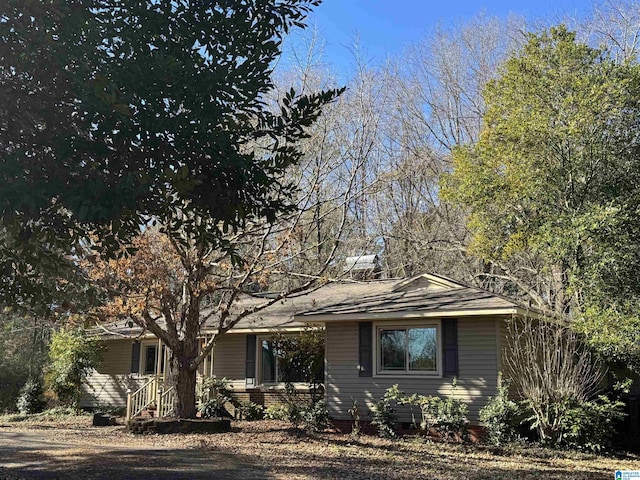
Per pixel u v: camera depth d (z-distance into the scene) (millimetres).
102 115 4688
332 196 23078
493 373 13914
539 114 15328
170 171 4703
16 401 24297
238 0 5590
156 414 17250
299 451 12250
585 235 12922
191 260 15039
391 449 12680
